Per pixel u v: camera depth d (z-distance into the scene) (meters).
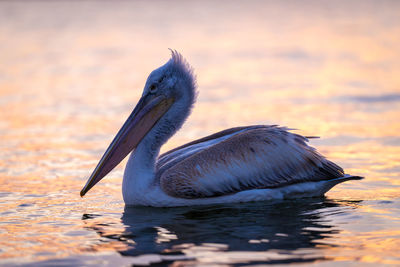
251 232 8.24
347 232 8.20
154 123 10.34
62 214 9.41
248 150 9.92
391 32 41.06
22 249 7.66
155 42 39.59
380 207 9.52
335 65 29.70
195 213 9.38
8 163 13.49
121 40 40.69
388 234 8.09
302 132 16.39
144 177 9.89
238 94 23.19
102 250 7.56
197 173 9.73
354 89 23.30
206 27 47.44
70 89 24.86
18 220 9.05
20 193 10.85
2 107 21.16
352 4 62.66
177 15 56.66
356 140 15.37
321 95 22.39
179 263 7.01
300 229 8.37
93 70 29.94
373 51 33.62
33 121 18.80
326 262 7.02
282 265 6.93
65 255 7.40
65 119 19.08
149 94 10.42
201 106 20.92
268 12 58.22
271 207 9.63
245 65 30.58
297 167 10.05
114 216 9.26
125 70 29.83
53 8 60.84
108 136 16.52
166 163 10.23
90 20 52.22
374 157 13.52
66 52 35.62
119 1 69.94
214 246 7.64
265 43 38.44
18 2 65.44
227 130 10.79
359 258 7.16
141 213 9.44
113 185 11.59
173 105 10.45
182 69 10.52
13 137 16.48
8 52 35.38
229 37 41.56
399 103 20.36
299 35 41.59
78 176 12.29
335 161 13.19
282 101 21.47
